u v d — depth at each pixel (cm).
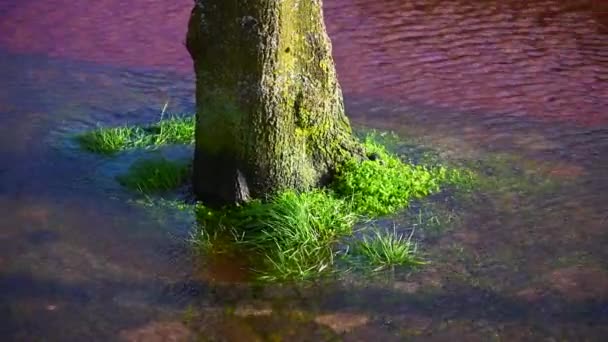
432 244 930
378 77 1492
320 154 1018
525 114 1315
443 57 1605
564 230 958
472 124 1272
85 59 1577
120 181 1071
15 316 805
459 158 1139
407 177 1056
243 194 976
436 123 1277
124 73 1505
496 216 988
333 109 1020
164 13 1911
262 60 925
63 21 1828
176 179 1063
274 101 944
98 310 816
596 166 1120
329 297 837
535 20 1838
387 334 780
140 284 860
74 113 1303
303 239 924
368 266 889
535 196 1034
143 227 967
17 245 930
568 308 820
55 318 803
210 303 828
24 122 1260
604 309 817
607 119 1292
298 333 781
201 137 986
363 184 1012
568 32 1756
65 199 1031
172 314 811
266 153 962
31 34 1725
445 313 812
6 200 1027
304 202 958
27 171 1102
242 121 948
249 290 849
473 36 1731
